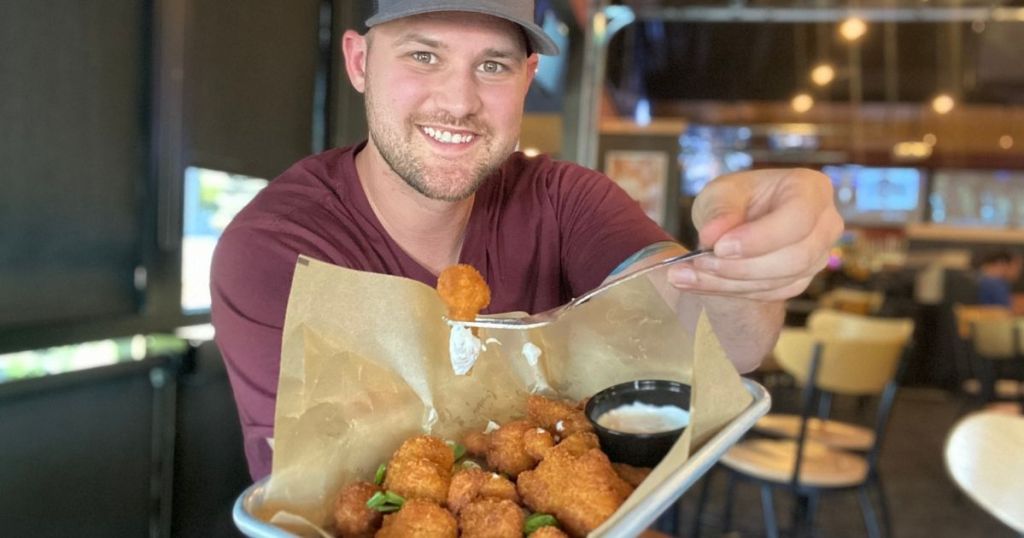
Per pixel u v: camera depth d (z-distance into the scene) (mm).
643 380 938
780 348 3164
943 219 12727
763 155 12789
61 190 1903
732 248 731
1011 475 1494
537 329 1011
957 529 3592
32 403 1876
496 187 1270
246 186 2809
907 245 8469
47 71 1834
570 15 5195
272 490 762
